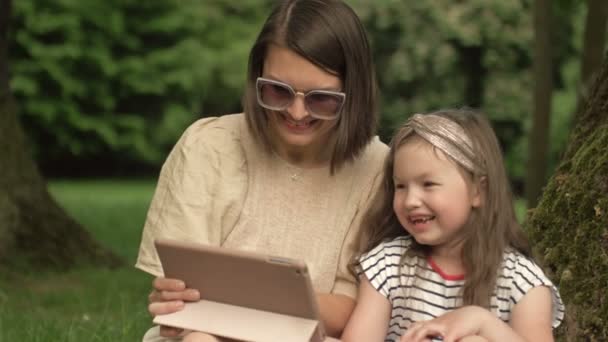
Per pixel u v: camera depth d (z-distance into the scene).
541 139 8.91
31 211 7.40
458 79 20.77
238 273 2.65
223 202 3.08
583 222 3.37
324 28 2.86
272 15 2.95
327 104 2.88
